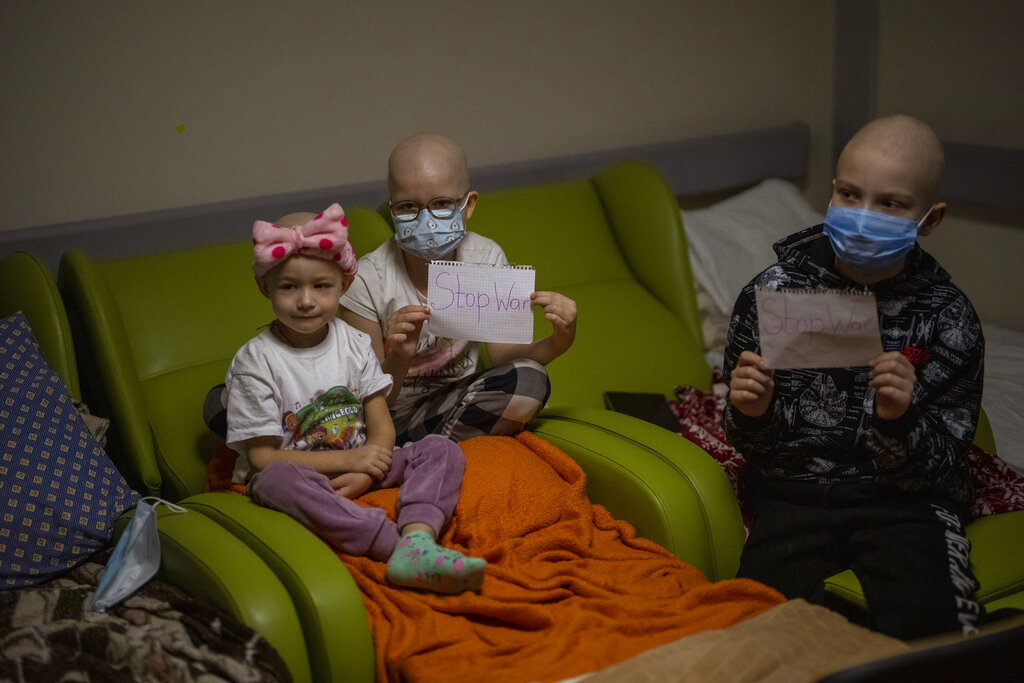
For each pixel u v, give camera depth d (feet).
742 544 6.78
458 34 10.81
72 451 6.73
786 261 6.93
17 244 8.81
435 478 6.45
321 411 6.63
